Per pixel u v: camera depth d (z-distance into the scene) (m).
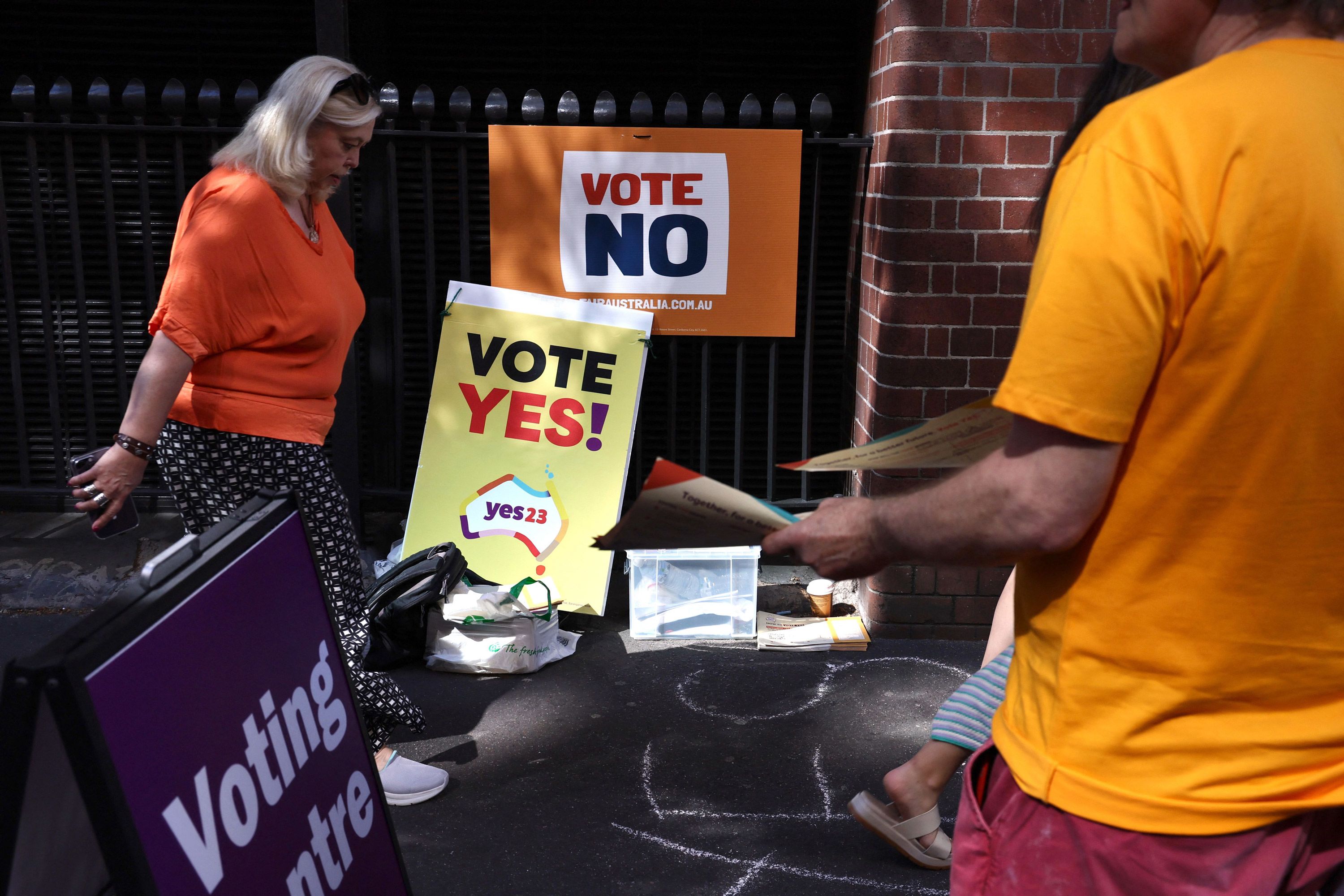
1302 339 1.01
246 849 1.52
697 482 1.13
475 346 4.35
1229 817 1.12
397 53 5.07
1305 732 1.11
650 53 5.04
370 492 4.67
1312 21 1.08
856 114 4.87
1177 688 1.11
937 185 3.85
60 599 4.36
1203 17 1.13
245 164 2.71
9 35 5.05
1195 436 1.05
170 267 2.69
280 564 1.75
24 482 4.74
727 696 3.77
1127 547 1.11
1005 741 1.27
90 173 5.16
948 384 3.98
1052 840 1.21
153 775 1.35
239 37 5.10
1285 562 1.07
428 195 4.33
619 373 4.30
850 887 2.72
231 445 2.75
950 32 3.75
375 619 3.90
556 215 4.27
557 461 4.32
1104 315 1.01
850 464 1.30
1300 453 1.04
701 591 4.24
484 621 3.89
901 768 2.78
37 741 1.25
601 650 4.15
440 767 3.30
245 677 1.59
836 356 5.17
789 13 4.97
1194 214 1.00
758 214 4.25
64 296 5.26
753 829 2.98
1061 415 1.02
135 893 1.28
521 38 5.04
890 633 4.23
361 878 1.82
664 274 4.31
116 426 5.36
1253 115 1.01
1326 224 1.00
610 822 3.01
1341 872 1.20
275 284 2.69
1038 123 3.80
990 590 4.17
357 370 4.54
